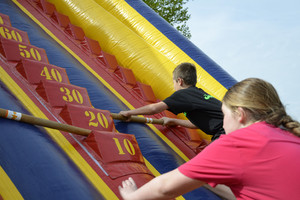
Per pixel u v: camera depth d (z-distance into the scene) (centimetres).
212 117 301
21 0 486
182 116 435
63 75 330
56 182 198
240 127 144
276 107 138
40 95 279
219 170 128
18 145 207
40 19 470
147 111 304
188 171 133
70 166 222
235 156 127
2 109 218
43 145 222
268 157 123
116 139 274
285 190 120
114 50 489
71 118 265
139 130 335
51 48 397
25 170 194
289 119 140
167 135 375
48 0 535
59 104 281
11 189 179
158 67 473
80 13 516
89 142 256
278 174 121
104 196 217
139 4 588
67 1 528
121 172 249
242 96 140
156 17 572
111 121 302
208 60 527
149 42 531
